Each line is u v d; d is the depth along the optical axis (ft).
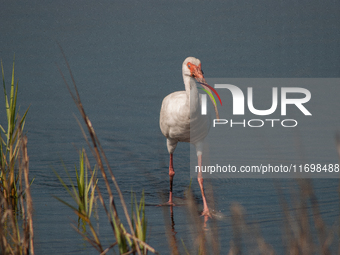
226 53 68.85
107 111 51.31
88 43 73.61
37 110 51.16
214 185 33.40
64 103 53.47
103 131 46.14
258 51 69.92
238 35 76.69
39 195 30.42
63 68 64.13
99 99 54.70
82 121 48.62
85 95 55.88
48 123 47.67
